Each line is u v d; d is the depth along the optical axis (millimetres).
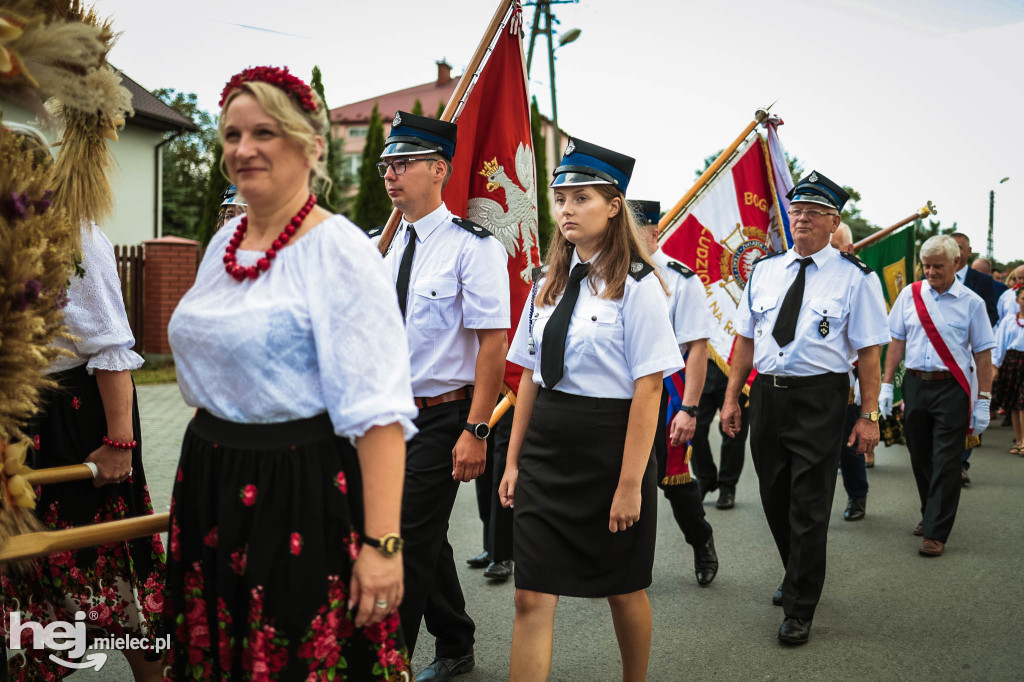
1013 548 5398
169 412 9516
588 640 3861
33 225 1861
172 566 1882
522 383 3098
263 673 1739
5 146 1895
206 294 1817
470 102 3822
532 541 2766
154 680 2801
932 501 5316
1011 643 3834
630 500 2697
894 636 3918
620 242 2873
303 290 1734
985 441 9969
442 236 3252
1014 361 9094
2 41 1832
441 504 3111
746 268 6164
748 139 6168
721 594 4484
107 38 2207
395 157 3211
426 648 3756
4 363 1816
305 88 1785
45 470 2311
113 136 2447
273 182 1750
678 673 3504
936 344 5473
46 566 2584
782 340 4125
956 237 9188
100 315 2566
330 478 1778
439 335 3160
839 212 4219
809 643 3832
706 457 6355
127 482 2744
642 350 2740
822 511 3938
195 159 34750
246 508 1755
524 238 3977
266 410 1747
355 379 1679
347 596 1810
